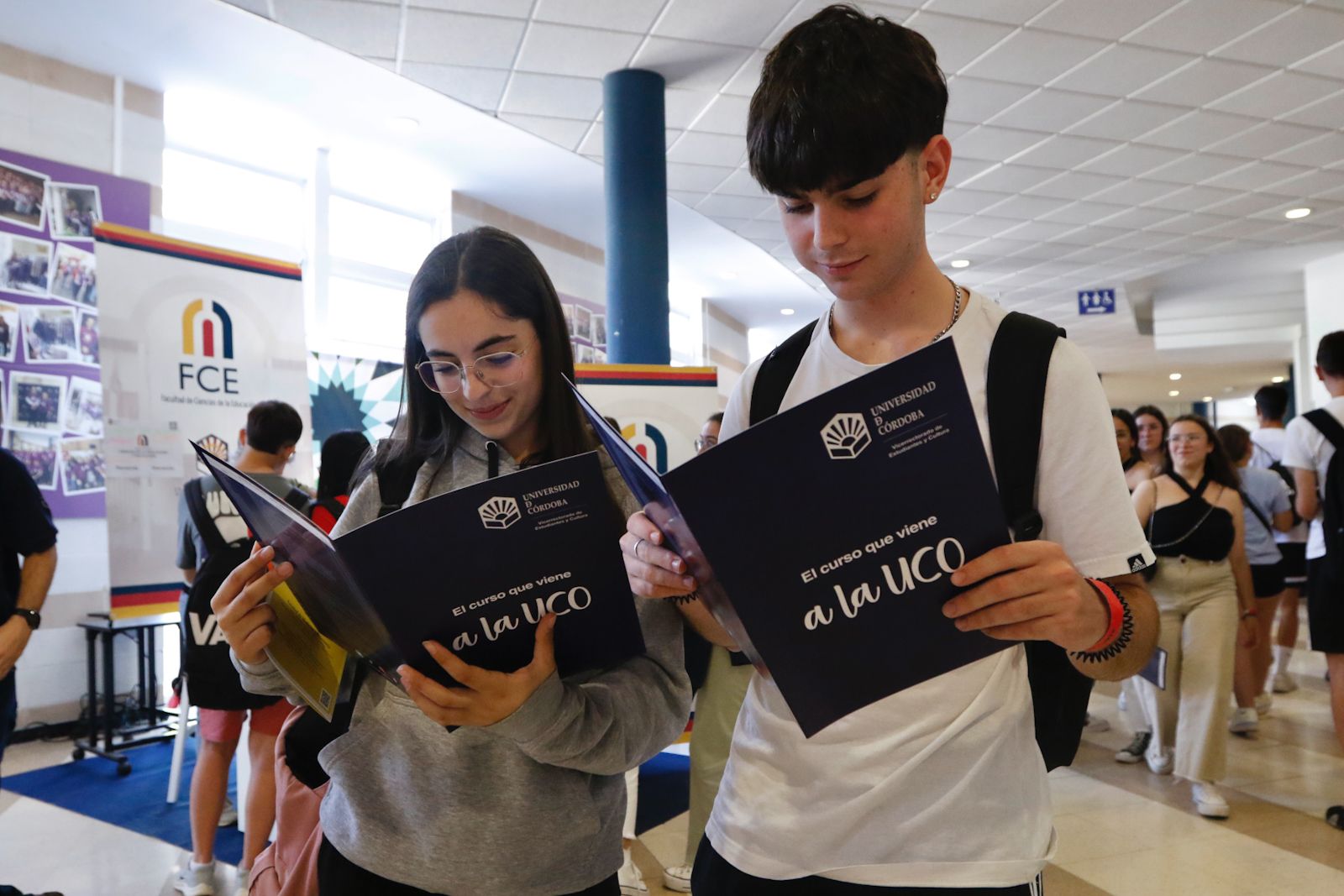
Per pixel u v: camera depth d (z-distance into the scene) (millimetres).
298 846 1185
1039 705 921
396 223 6980
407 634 822
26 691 4504
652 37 4086
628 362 4453
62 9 4266
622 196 4426
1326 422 3109
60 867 2967
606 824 1059
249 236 5809
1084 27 4043
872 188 841
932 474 708
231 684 2668
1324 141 5348
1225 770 3244
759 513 701
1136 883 2701
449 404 1092
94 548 4801
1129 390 17203
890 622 742
